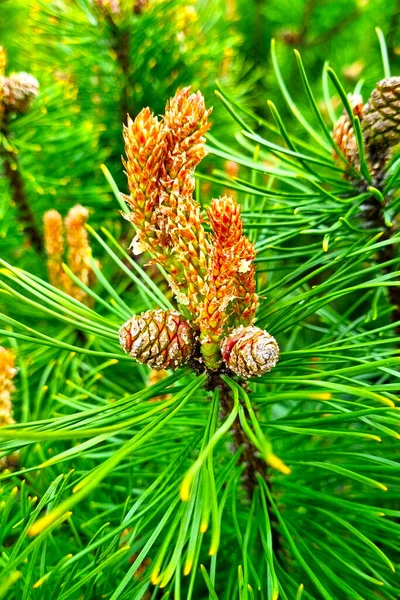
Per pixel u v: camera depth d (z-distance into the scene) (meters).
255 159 0.31
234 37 0.53
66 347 0.24
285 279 0.27
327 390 0.22
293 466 0.30
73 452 0.21
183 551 0.27
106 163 0.50
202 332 0.23
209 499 0.19
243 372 0.22
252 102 0.63
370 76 0.57
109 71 0.49
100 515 0.27
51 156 0.46
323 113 0.56
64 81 0.47
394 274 0.24
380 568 0.28
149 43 0.47
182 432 0.30
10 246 0.44
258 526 0.26
